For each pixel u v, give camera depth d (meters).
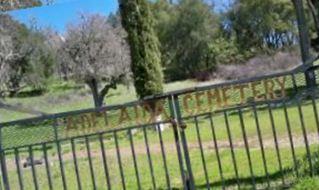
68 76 44.22
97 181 12.61
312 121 17.95
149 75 28.56
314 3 11.02
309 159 8.14
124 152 17.61
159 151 16.88
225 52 70.69
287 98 7.88
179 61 73.19
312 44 29.03
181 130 7.70
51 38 53.06
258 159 12.06
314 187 7.77
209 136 18.75
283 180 8.11
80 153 18.62
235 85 7.70
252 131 18.19
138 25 28.73
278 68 53.50
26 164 13.71
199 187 9.42
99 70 40.62
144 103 7.63
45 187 12.88
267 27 68.00
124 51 41.06
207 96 7.69
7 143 7.97
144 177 12.09
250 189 8.49
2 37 46.09
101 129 7.63
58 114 7.61
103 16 42.62
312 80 7.90
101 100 41.66
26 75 54.97
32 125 7.86
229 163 12.24
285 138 15.27
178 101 7.67
